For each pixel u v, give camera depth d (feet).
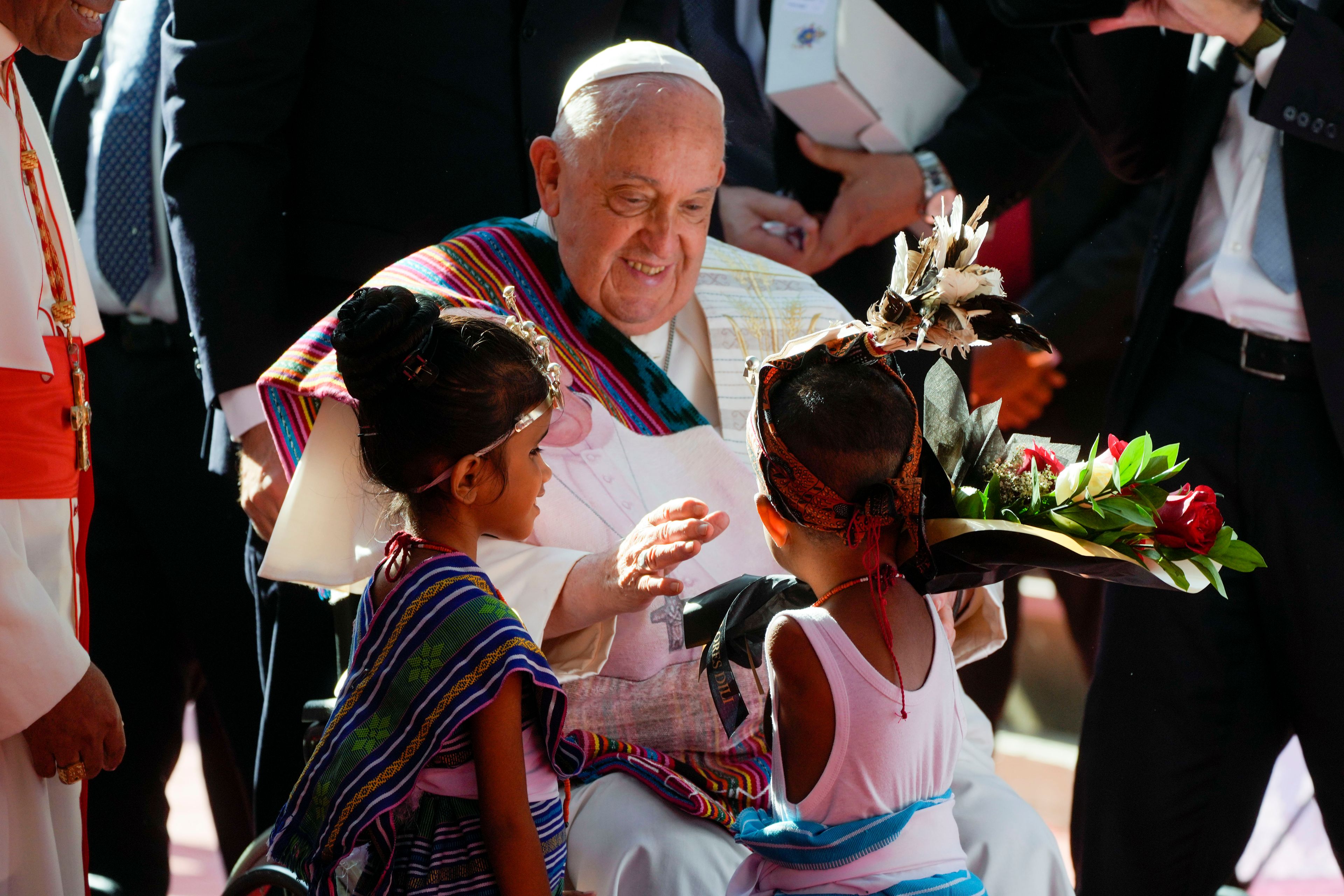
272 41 34.35
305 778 21.76
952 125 47.73
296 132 36.09
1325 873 47.55
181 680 44.42
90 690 23.77
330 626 38.27
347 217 35.91
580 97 28.58
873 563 22.66
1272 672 36.88
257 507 33.58
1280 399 35.12
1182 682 36.14
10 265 24.23
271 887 23.45
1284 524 35.04
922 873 21.86
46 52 25.95
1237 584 36.19
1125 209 58.49
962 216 21.79
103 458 42.14
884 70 46.16
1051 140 48.44
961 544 22.81
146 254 40.88
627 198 28.04
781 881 22.40
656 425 29.66
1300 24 33.04
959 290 20.39
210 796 45.47
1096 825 37.65
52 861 24.38
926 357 48.52
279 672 38.14
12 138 25.50
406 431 21.52
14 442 24.43
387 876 21.13
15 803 23.84
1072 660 64.54
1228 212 35.81
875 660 22.25
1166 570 22.26
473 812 21.21
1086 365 57.11
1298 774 50.42
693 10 46.78
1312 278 33.73
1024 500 23.12
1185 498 22.54
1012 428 57.52
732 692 24.58
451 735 20.74
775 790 23.32
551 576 26.12
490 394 21.47
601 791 25.70
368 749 20.98
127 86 40.98
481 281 29.58
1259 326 35.12
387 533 26.66
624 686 27.43
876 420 22.11
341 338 21.58
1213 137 36.22
